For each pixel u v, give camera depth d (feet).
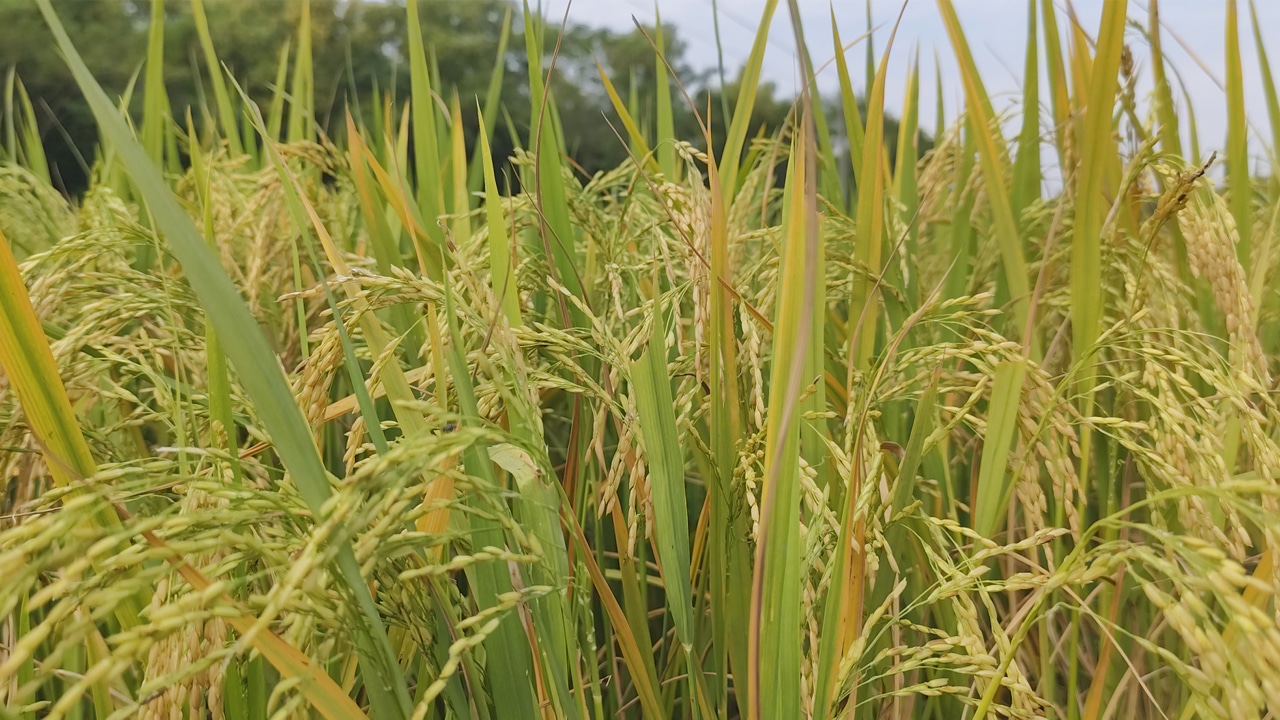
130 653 0.81
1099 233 1.42
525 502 1.11
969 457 1.84
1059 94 1.77
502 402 1.28
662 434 1.21
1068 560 0.98
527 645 1.16
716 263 1.26
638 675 1.27
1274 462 1.14
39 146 2.77
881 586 1.33
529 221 1.82
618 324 1.70
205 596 0.85
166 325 1.59
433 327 1.16
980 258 1.90
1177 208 1.44
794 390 0.95
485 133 1.32
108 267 1.65
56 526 0.84
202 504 1.07
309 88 2.85
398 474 0.90
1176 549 0.89
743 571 1.28
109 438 1.45
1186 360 1.23
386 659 0.98
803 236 1.09
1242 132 1.70
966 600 1.14
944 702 1.51
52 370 1.02
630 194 1.76
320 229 1.26
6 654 1.33
